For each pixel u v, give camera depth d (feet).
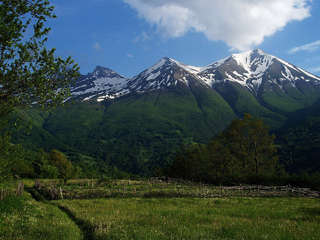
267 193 99.81
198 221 42.06
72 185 123.54
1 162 60.70
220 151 182.19
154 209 55.16
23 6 35.06
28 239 27.89
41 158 213.46
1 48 33.63
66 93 38.19
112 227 36.27
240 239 30.63
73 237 31.32
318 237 31.50
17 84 34.68
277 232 33.78
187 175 209.67
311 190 112.37
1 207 40.22
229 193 98.48
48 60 35.73
